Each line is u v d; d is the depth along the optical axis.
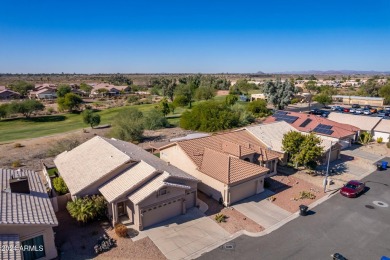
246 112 66.56
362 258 18.50
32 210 18.25
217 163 27.72
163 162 28.69
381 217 23.66
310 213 24.16
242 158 30.77
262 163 31.92
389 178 32.34
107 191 22.23
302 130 45.09
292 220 23.00
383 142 48.09
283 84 83.62
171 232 20.95
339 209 24.92
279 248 19.30
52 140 50.53
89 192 23.02
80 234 20.45
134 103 104.31
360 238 20.64
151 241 19.80
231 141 35.34
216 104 62.31
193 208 24.73
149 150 42.50
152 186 21.69
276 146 36.53
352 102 101.81
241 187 26.25
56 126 65.62
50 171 33.34
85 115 60.59
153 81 197.75
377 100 96.12
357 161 38.19
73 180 24.20
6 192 19.56
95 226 21.56
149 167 23.56
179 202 23.38
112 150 27.34
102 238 19.56
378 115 74.75
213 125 56.94
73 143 41.94
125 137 49.12
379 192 28.56
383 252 19.11
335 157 38.75
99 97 130.12
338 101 106.31
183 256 18.28
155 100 116.00
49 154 41.28
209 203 25.81
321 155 33.28
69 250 18.62
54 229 21.03
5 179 22.19
